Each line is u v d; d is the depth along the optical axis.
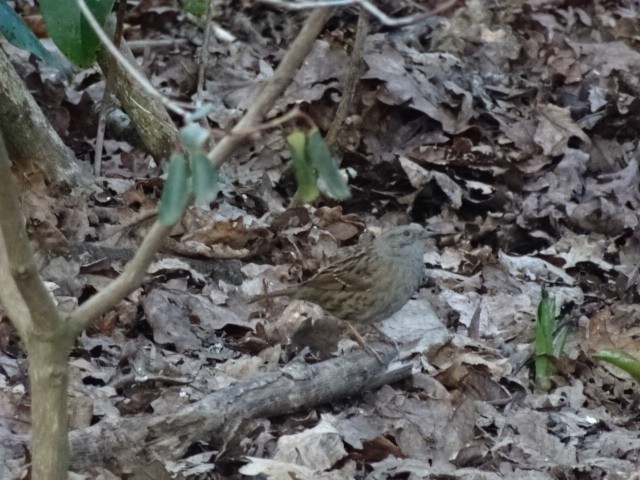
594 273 11.34
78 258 9.23
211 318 8.85
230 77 13.37
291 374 7.52
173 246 9.63
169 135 10.96
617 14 16.41
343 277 8.55
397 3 15.19
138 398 7.41
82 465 6.54
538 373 8.87
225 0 14.77
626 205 12.40
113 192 10.70
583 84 14.07
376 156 12.20
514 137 12.80
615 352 8.06
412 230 8.60
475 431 7.86
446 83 13.09
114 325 8.56
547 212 11.91
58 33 8.66
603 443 8.02
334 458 7.04
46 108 11.88
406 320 9.42
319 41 13.24
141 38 14.13
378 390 8.12
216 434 7.03
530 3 15.93
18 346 8.02
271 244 10.19
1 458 6.53
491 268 10.70
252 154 12.11
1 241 5.18
